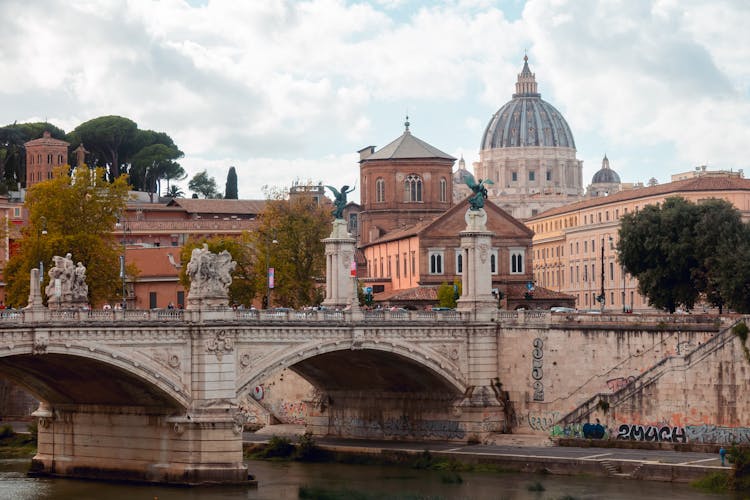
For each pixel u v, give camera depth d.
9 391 179.62
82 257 167.62
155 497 120.56
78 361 120.50
